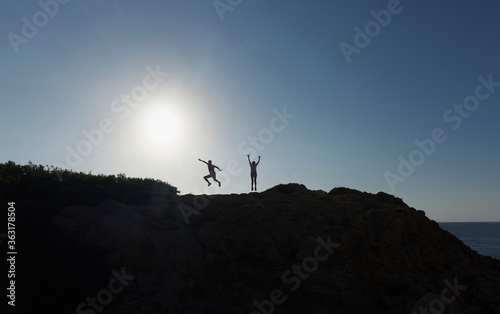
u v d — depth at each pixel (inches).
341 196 840.9
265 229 711.1
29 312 533.3
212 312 593.0
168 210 823.7
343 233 711.1
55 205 759.1
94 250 679.1
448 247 749.9
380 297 634.8
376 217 732.7
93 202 808.9
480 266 733.3
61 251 640.4
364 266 672.4
